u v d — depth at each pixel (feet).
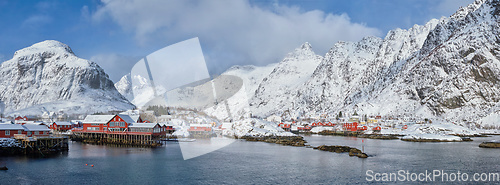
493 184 153.38
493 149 299.38
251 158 226.79
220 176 163.73
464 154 261.03
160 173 168.86
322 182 155.12
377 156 247.91
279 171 179.42
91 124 352.49
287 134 438.81
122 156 231.30
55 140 272.51
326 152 269.64
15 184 147.43
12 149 240.94
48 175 165.27
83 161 208.85
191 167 185.98
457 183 155.43
